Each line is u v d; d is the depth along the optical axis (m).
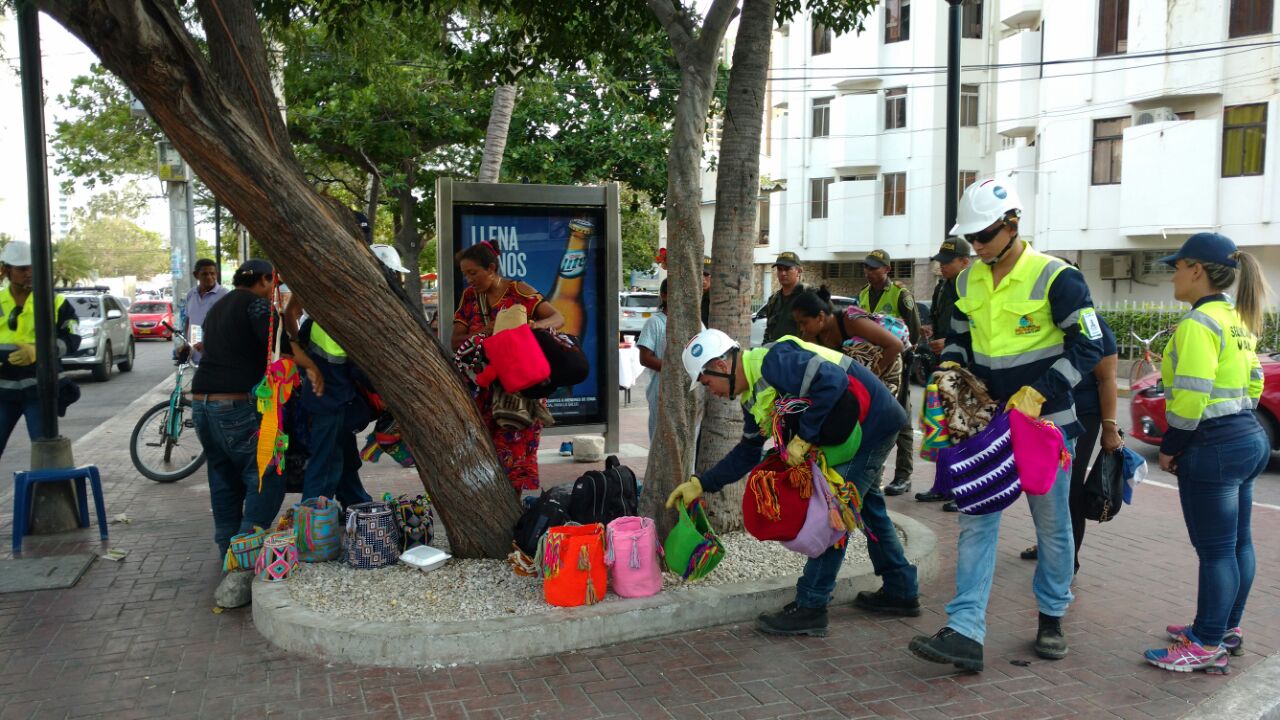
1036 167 24.91
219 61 4.81
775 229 34.03
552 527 4.73
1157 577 5.51
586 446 9.30
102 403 15.58
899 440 7.67
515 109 16.62
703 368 4.43
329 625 4.32
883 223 30.47
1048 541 4.25
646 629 4.52
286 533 5.11
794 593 4.87
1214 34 20.77
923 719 3.71
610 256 8.61
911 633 4.62
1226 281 4.14
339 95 16.05
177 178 17.06
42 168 6.38
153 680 4.09
